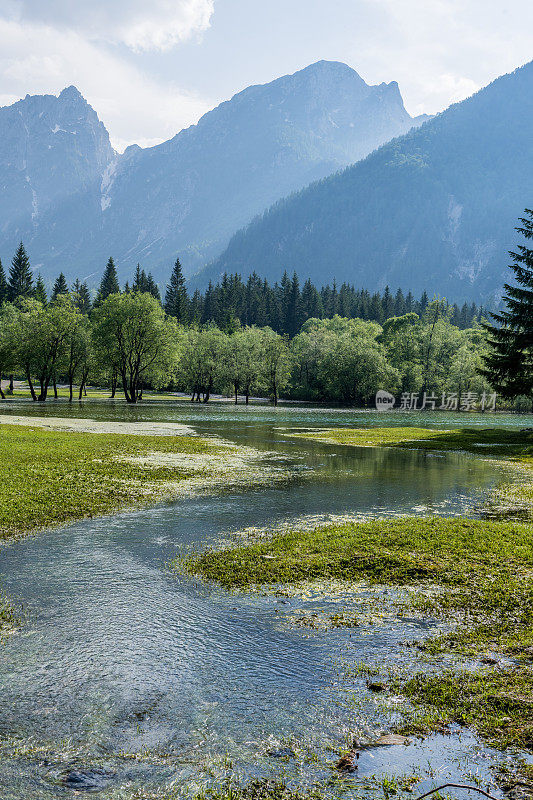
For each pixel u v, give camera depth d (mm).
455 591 11242
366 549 13727
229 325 166500
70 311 95062
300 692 7391
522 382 51812
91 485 21609
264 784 5570
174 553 13539
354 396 116562
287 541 14422
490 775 5664
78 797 5367
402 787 5465
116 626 9398
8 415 57188
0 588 11008
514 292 50844
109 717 6758
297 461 31281
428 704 7074
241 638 9039
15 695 7219
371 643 8914
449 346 123250
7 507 17375
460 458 35844
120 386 134250
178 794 5430
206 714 6848
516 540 14625
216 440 41469
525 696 7199
